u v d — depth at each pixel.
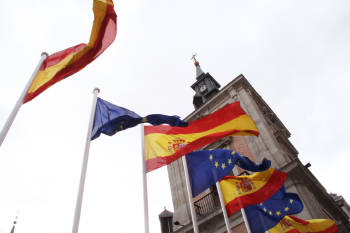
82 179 5.78
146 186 6.86
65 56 6.95
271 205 9.81
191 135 8.30
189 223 14.58
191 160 8.64
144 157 7.58
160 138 8.28
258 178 9.38
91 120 7.02
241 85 20.09
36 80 6.40
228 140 17.06
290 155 19.19
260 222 9.43
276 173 9.48
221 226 13.38
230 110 8.64
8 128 5.21
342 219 19.08
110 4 7.15
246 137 16.45
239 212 13.05
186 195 16.75
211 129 8.35
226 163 8.25
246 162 8.60
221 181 9.46
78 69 6.86
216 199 14.82
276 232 10.27
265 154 14.81
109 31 6.98
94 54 6.89
